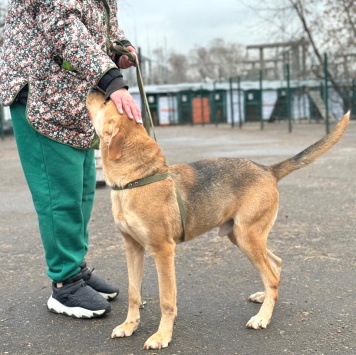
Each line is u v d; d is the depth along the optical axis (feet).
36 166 12.37
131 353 10.70
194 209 12.03
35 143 12.21
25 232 20.97
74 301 12.49
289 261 16.30
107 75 10.96
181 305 13.11
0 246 18.94
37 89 11.82
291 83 105.50
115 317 12.59
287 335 11.32
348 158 41.93
